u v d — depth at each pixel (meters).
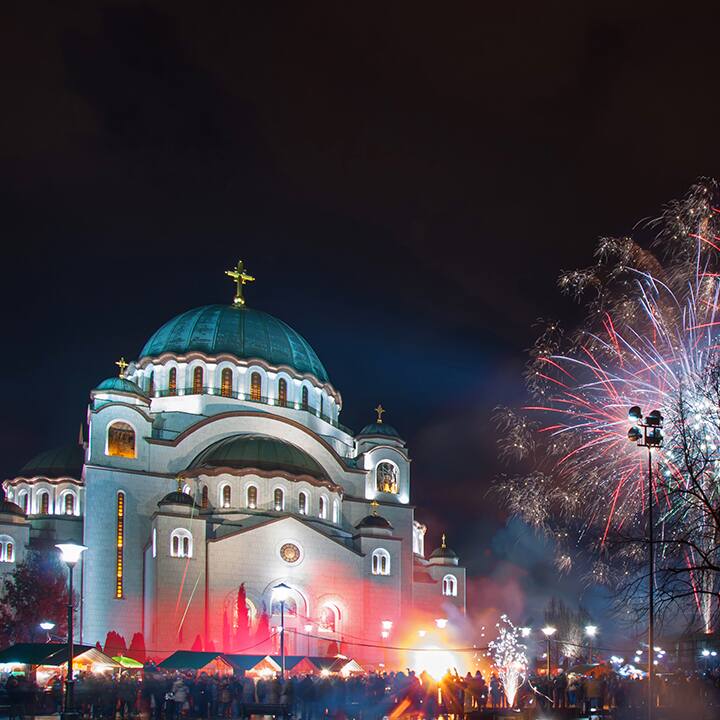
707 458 37.25
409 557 120.44
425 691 54.34
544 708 54.56
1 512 103.50
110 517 104.81
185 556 101.31
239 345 121.31
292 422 118.75
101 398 110.31
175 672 70.06
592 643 116.56
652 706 38.34
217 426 114.44
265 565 104.38
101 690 57.84
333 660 82.19
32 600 97.25
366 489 123.12
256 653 98.31
